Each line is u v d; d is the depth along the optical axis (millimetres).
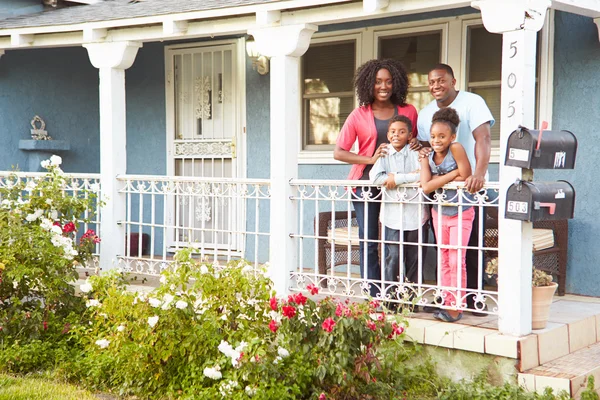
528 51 5227
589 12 6051
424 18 7684
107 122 7852
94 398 5539
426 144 5938
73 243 7156
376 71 5973
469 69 7492
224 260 9227
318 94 8555
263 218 9125
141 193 7684
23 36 8297
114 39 7719
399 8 5816
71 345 6582
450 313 5762
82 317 6738
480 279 5480
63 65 9984
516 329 5293
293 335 5160
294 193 6645
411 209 5836
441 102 5816
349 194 6125
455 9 7469
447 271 5773
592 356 5625
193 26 7148
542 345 5387
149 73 9992
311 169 8609
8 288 6688
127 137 10242
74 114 10133
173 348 5566
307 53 8625
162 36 7363
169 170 9898
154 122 9992
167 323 5637
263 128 9070
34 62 9633
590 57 6816
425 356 5660
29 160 9625
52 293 6652
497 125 7383
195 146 9656
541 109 7094
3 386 5734
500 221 5344
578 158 6934
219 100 9445
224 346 5258
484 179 5418
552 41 7016
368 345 5137
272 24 6562
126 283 6723
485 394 5094
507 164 5223
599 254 6844
